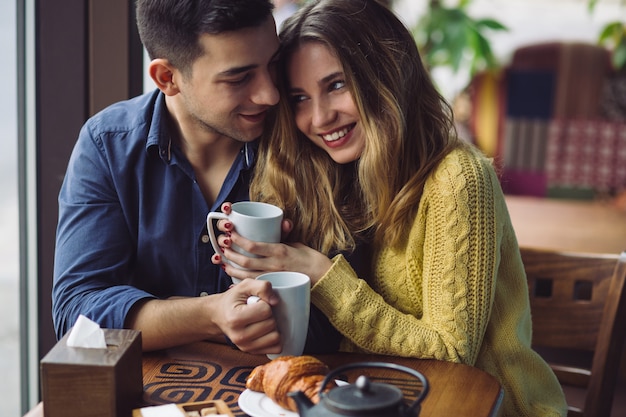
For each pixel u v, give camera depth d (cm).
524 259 162
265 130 148
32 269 186
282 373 104
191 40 128
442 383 119
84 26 175
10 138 189
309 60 137
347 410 87
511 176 472
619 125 457
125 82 178
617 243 288
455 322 132
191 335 125
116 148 143
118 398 101
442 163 140
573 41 467
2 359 214
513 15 491
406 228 143
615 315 151
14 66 180
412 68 145
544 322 160
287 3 328
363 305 131
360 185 147
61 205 145
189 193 144
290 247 133
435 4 393
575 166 464
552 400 149
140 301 129
